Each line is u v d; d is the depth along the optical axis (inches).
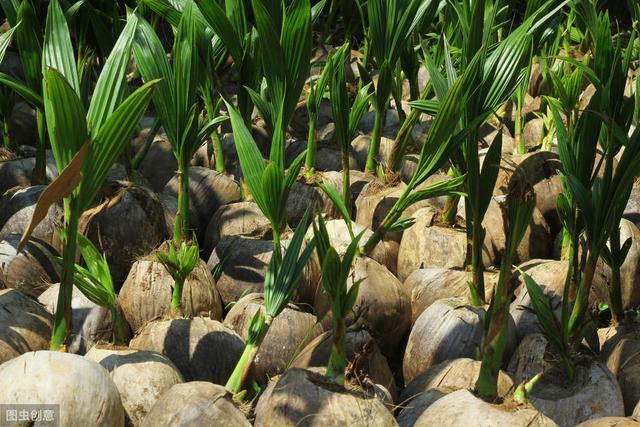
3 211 126.1
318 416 86.5
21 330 101.8
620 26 221.3
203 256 128.6
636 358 101.4
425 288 112.8
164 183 146.9
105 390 89.1
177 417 87.8
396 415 97.4
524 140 151.7
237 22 126.6
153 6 123.3
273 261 97.6
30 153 143.1
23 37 121.4
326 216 122.5
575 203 101.3
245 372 94.9
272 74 111.3
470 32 107.1
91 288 98.9
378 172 131.8
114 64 94.5
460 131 105.9
